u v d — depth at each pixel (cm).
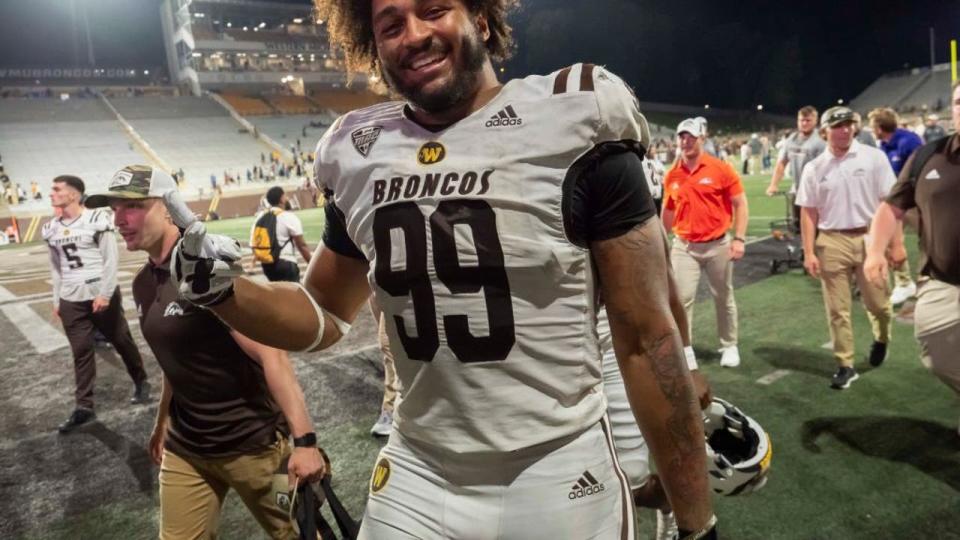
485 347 107
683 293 452
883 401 378
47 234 441
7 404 487
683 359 109
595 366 115
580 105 104
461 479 115
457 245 104
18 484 350
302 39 5200
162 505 219
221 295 113
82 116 4016
